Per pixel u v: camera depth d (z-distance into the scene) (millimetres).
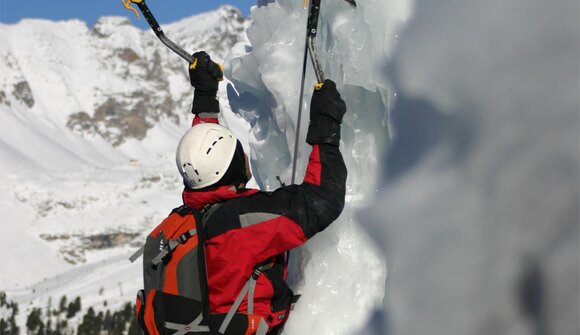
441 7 3256
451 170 3238
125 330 104000
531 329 2889
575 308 2744
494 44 3018
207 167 3441
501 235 2988
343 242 3807
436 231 3268
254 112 4680
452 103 3209
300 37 4215
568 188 2768
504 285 2975
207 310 3307
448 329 3184
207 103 4051
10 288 196750
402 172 3521
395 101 3521
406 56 3428
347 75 3721
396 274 3459
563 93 2795
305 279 3885
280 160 4438
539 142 2855
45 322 118250
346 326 3734
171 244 3379
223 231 3340
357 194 3824
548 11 2848
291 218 3318
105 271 148500
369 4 3646
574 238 2744
